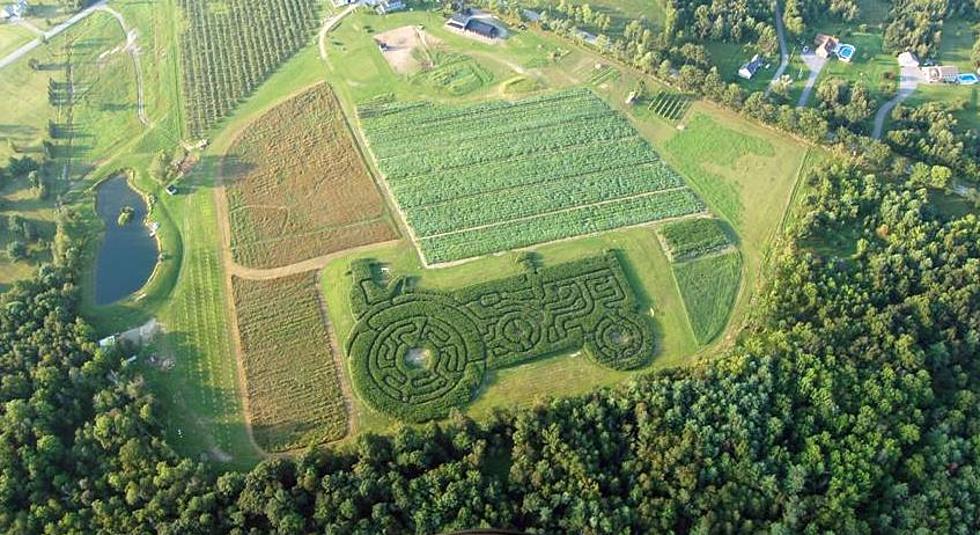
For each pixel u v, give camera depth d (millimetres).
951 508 88500
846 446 92750
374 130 140000
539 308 111625
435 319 109875
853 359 101875
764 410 95750
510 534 82062
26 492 88500
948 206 126688
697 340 109062
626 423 96000
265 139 138125
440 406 100375
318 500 86812
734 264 119125
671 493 88625
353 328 108688
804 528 86875
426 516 85688
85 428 93938
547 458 91312
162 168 129125
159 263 117250
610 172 133500
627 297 113688
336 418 99438
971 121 141875
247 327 109375
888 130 140250
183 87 148000
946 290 110188
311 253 119000
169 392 101688
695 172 134125
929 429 96812
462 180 131250
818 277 111938
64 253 114938
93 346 101625
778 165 135125
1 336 102875
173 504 87062
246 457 95500
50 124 138500
